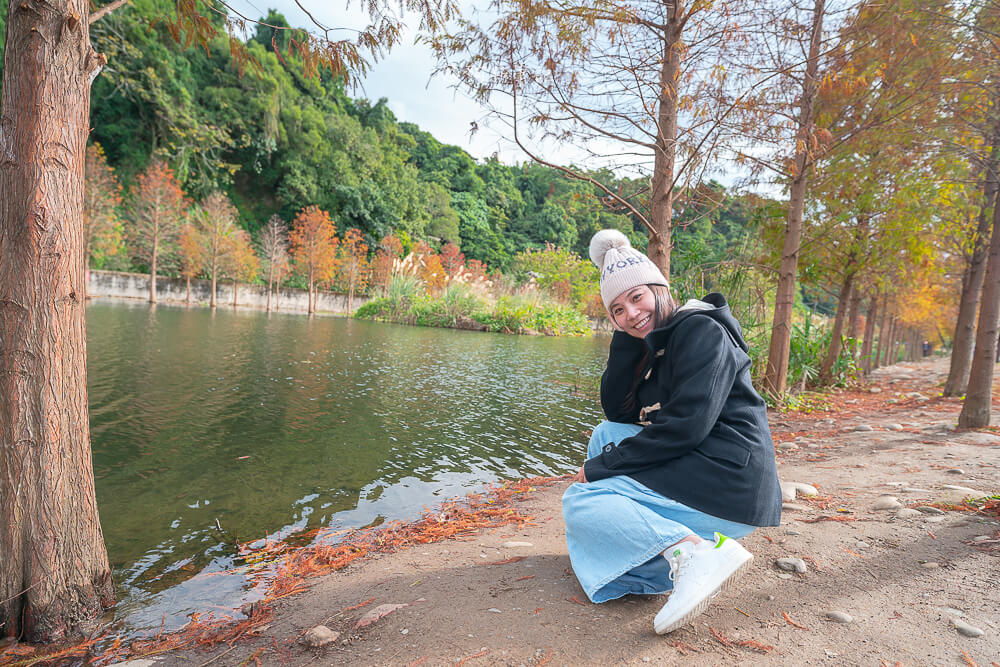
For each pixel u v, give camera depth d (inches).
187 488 134.0
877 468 142.9
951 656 56.2
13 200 70.9
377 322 991.6
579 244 2138.3
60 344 74.4
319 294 1541.6
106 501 124.3
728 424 65.1
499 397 280.4
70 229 75.0
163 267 1317.7
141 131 1446.9
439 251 2102.6
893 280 416.8
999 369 537.3
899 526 95.5
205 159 1565.0
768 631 62.3
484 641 61.2
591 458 76.9
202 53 1619.1
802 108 219.9
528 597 72.4
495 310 931.3
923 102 198.5
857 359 408.5
